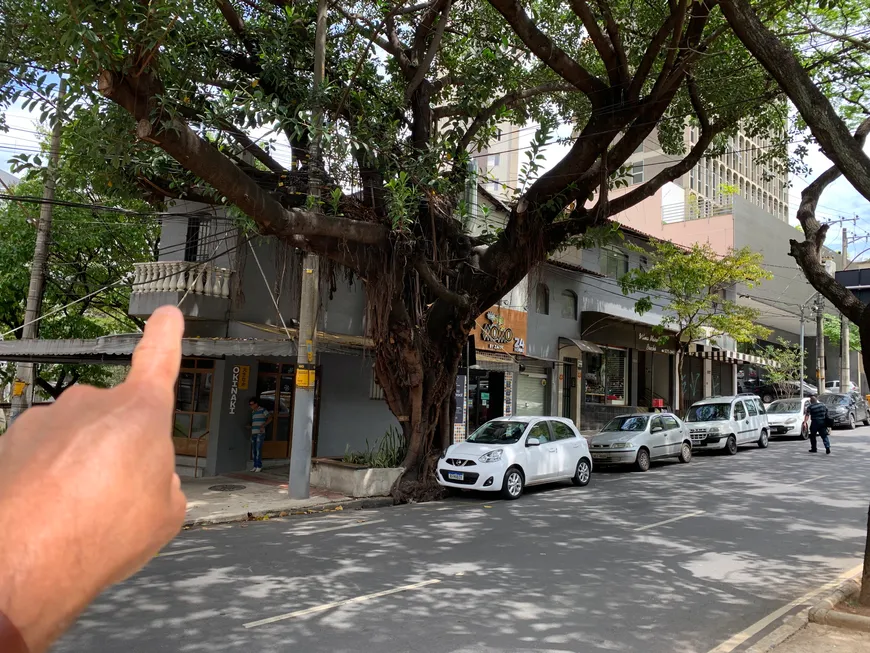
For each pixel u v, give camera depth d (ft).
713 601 19.65
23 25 22.80
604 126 35.01
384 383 41.70
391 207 32.55
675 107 43.91
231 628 17.02
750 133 45.91
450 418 43.88
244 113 28.81
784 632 16.26
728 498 39.34
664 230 112.98
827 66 36.27
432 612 18.40
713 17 36.70
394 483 40.09
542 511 35.24
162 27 19.48
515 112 45.32
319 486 41.65
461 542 27.37
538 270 40.70
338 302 54.60
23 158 27.53
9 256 49.65
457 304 39.65
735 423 67.67
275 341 39.93
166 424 1.75
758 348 112.47
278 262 41.01
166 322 1.98
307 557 24.67
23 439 1.61
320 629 17.01
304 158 36.24
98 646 15.75
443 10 35.86
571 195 38.40
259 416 47.98
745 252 72.79
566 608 18.85
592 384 78.13
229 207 34.68
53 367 59.06
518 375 67.46
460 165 37.91
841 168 18.15
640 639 16.52
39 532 1.43
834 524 31.55
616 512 34.78
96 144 24.98
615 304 80.18
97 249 54.24
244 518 33.01
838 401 97.91
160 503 1.64
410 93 37.73
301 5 36.27
